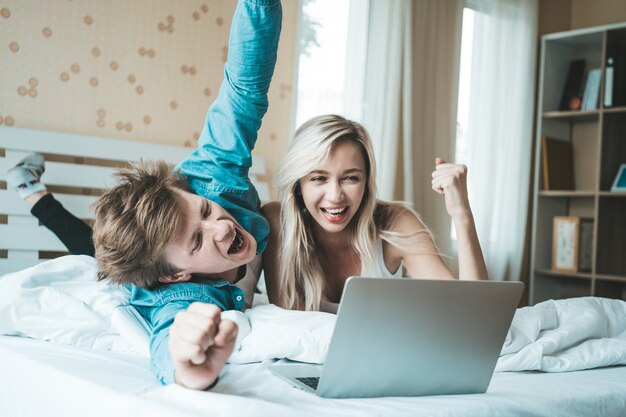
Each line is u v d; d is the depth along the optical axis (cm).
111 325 124
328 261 153
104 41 230
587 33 361
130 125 238
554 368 110
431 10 326
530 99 371
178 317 74
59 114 220
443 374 85
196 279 116
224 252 108
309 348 105
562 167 385
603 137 353
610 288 362
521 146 368
